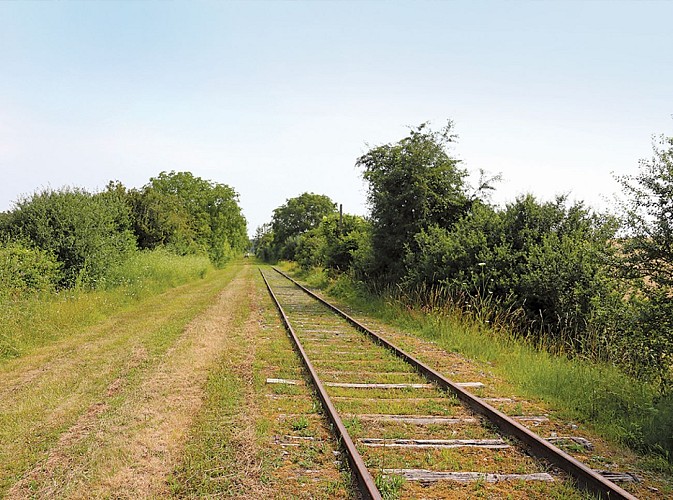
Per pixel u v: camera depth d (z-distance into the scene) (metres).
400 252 20.59
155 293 23.66
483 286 14.05
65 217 19.42
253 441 5.78
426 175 20.14
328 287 27.92
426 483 4.88
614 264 7.84
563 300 11.81
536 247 13.31
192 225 47.56
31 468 5.19
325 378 8.62
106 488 4.77
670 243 7.28
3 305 11.91
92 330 13.38
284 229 94.56
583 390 7.73
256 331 13.24
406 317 15.30
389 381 8.49
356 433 6.05
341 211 32.16
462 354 10.80
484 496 4.66
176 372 8.84
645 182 7.53
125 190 34.00
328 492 4.70
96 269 19.59
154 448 5.63
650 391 7.21
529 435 5.74
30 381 8.47
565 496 4.65
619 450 5.85
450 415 6.82
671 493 4.81
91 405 7.14
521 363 9.54
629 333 7.48
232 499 4.56
